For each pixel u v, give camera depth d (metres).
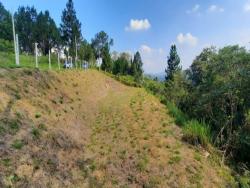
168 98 33.44
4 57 33.06
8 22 66.81
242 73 18.72
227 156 17.00
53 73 25.89
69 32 61.19
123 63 79.06
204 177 13.29
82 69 49.00
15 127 11.18
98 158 13.45
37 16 76.94
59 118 15.99
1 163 8.73
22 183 8.59
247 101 18.56
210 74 22.72
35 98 16.14
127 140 16.59
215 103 20.38
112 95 35.59
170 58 64.12
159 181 12.17
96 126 18.77
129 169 13.00
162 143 16.38
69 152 12.63
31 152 10.30
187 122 20.55
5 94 13.52
